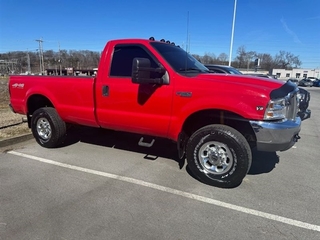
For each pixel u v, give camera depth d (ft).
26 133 18.26
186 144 12.43
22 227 8.27
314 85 165.37
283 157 15.60
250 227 8.52
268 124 9.89
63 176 12.17
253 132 10.44
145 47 12.12
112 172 12.75
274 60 312.29
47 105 17.28
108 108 13.14
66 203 9.77
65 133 15.97
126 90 12.40
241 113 10.06
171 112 11.47
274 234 8.19
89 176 12.24
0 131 18.89
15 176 12.09
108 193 10.60
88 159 14.47
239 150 10.39
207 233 8.16
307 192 11.00
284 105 10.19
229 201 10.12
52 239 7.72
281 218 9.04
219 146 10.91
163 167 13.47
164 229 8.31
